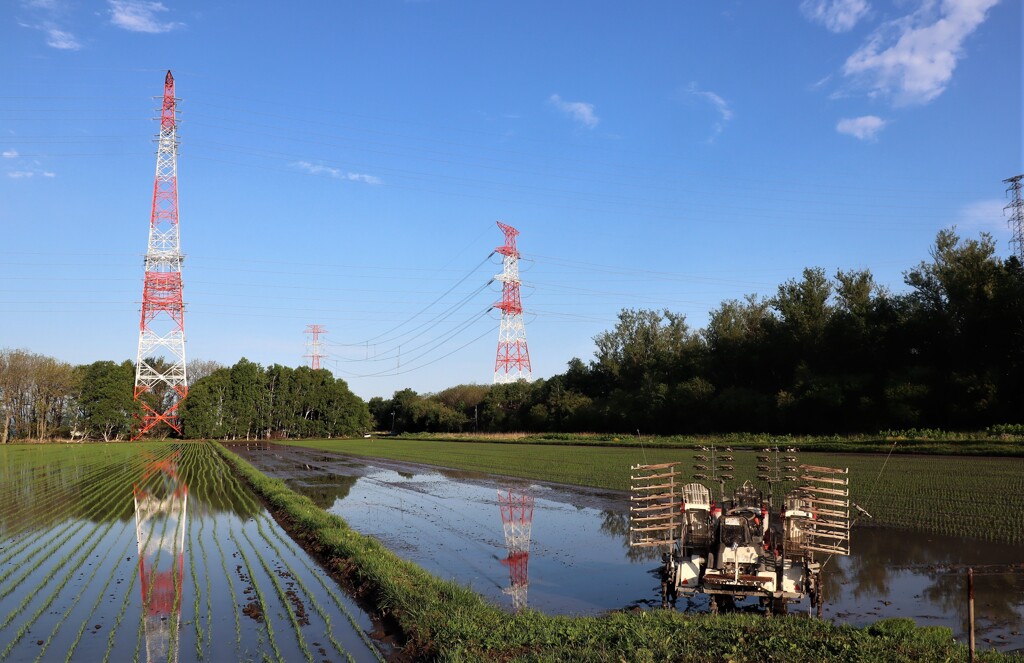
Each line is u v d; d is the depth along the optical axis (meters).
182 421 123.00
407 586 13.95
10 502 34.91
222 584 16.38
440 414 131.12
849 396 59.09
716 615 11.36
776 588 11.62
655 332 102.38
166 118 98.75
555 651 10.03
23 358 114.75
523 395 114.38
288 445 98.88
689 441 61.69
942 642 9.66
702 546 13.02
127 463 61.78
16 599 15.23
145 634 12.59
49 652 11.69
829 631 10.19
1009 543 17.48
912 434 47.91
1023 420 48.69
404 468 51.25
